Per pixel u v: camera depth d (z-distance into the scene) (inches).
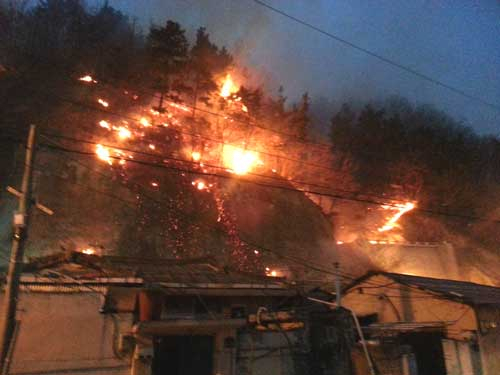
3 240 858.8
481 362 653.9
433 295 717.3
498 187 2139.5
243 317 604.4
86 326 493.0
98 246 995.9
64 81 1717.5
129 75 2016.5
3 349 357.1
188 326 530.3
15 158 1101.7
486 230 1905.8
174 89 1982.0
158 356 537.6
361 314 809.5
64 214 1029.8
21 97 1457.9
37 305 478.6
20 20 1883.6
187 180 1470.2
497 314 699.4
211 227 1290.6
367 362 637.9
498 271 1656.0
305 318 616.7
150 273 583.5
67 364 473.1
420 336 731.4
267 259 1275.8
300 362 622.2
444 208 2066.9
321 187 2113.7
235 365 569.3
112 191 1189.7
